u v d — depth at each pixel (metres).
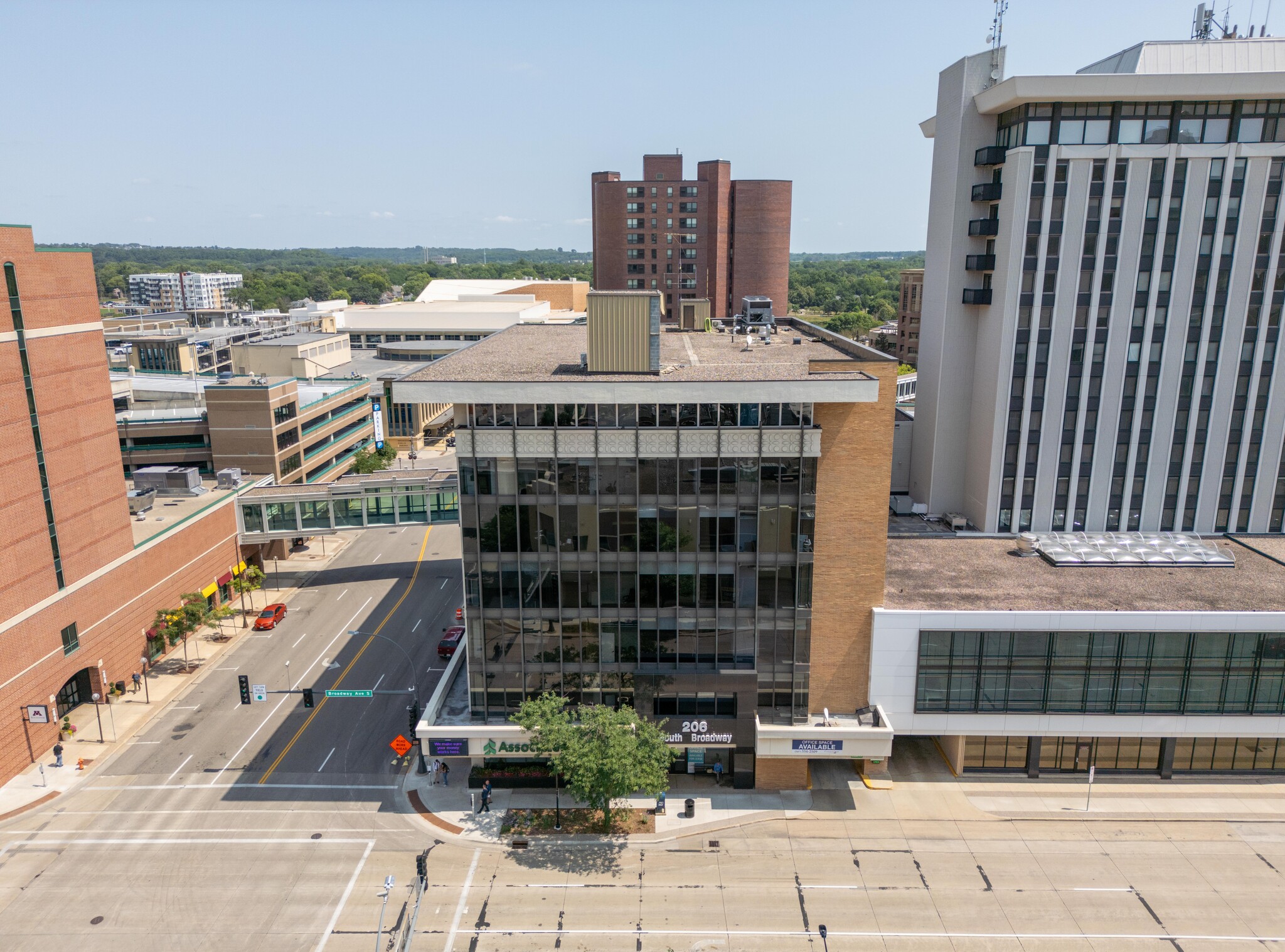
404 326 182.00
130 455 90.81
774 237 153.38
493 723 45.84
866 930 36.62
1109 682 44.25
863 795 46.41
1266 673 43.81
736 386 40.69
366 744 52.28
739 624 44.38
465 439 41.91
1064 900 38.47
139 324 171.12
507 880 39.84
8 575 48.44
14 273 49.19
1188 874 40.25
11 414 48.88
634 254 152.75
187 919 37.34
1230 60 66.50
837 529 43.38
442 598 76.88
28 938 36.22
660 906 38.09
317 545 94.00
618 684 45.16
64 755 50.91
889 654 44.16
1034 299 64.44
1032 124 62.22
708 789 46.94
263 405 89.69
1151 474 66.94
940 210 71.25
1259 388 65.00
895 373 41.88
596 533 43.16
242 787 47.66
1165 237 63.00
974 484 71.06
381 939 36.09
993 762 48.50
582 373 45.38
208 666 63.09
